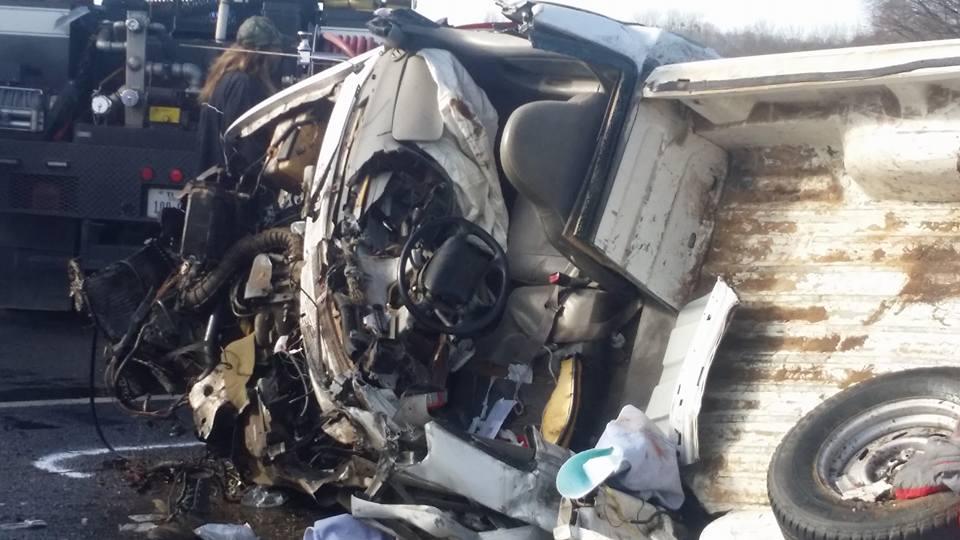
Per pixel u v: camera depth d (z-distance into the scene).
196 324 5.99
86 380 8.35
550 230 5.07
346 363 4.98
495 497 4.38
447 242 5.04
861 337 4.60
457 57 5.47
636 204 5.04
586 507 4.16
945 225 4.58
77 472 6.09
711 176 5.20
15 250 9.64
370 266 5.09
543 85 5.47
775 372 4.71
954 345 4.39
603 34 5.05
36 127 9.64
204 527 4.95
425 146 5.17
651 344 5.09
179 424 6.52
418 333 5.05
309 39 10.03
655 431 4.52
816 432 4.14
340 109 5.46
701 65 4.88
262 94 8.72
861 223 4.78
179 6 10.66
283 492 5.71
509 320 5.31
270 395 5.47
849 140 4.70
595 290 5.20
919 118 4.49
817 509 3.83
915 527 3.53
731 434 4.65
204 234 6.00
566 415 4.98
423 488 4.47
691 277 5.13
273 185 6.22
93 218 9.59
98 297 6.30
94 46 9.91
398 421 4.82
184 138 9.55
